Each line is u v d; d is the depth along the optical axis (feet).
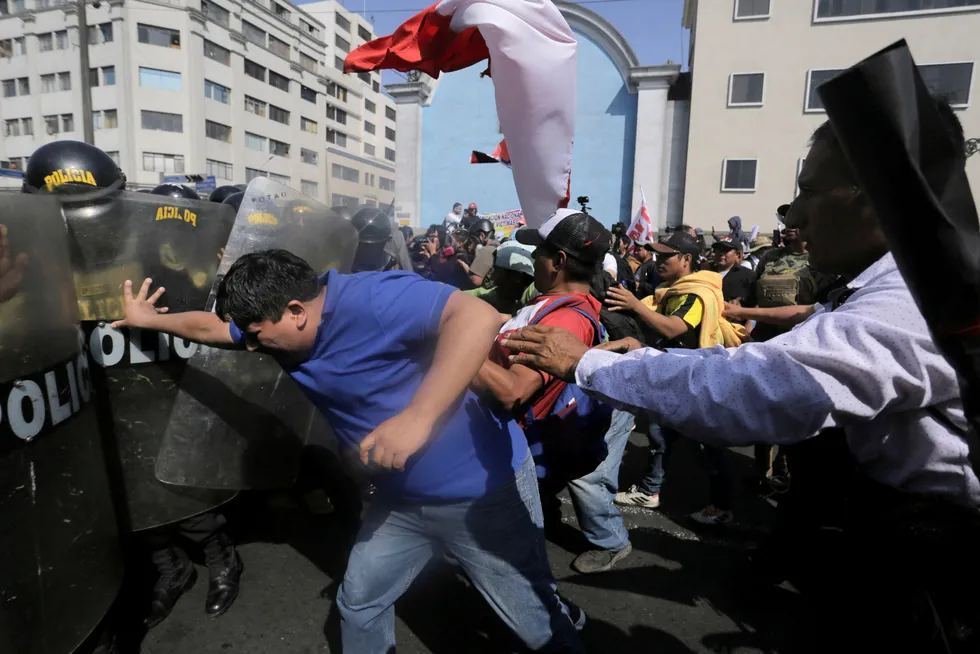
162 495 6.80
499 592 5.33
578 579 8.70
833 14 60.75
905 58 1.99
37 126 143.54
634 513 10.86
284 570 8.68
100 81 133.39
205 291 6.87
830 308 3.81
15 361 4.08
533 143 6.25
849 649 3.97
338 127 195.62
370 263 10.05
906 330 2.99
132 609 7.60
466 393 4.96
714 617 7.87
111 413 6.34
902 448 3.32
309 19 188.34
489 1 6.04
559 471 6.94
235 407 6.91
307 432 7.86
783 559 7.38
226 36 142.41
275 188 7.00
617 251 23.54
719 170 65.51
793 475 5.38
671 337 9.16
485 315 4.15
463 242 27.50
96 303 6.10
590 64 67.77
